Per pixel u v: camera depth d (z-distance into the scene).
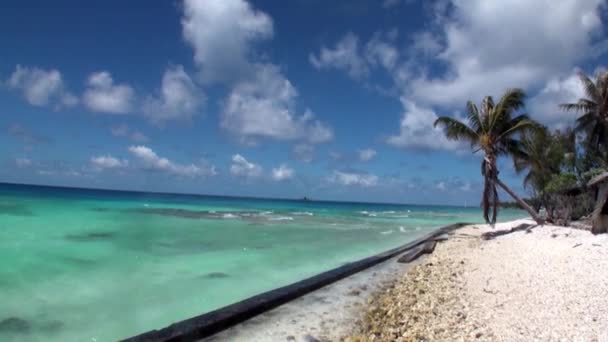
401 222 36.50
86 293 8.12
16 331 6.04
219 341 5.41
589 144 30.08
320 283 8.71
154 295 8.25
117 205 38.94
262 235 19.06
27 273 9.34
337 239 19.03
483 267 10.27
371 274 10.11
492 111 21.50
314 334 5.71
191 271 10.54
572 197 26.73
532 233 17.39
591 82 29.62
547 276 8.48
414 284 8.73
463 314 6.26
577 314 5.92
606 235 13.32
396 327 5.83
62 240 14.30
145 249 13.42
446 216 57.81
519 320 5.85
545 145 29.69
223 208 46.75
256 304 6.71
